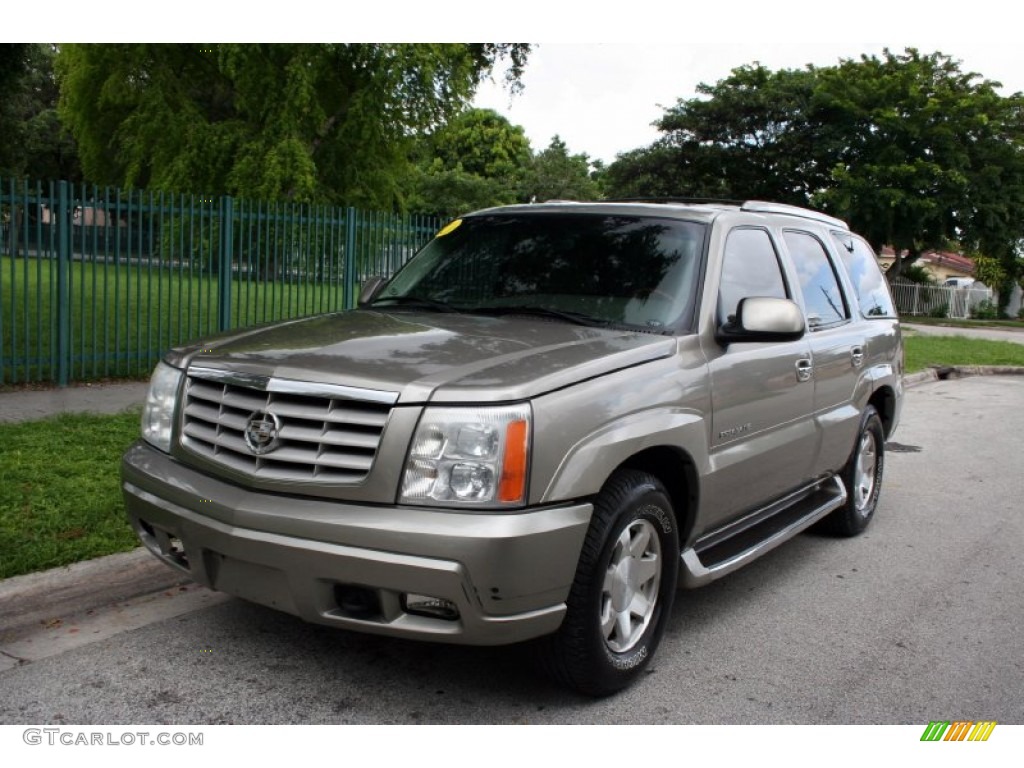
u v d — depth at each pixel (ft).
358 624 10.62
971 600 16.85
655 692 12.51
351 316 14.23
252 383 11.35
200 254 36.55
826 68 116.98
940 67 113.50
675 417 12.49
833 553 19.58
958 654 14.32
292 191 86.79
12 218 30.27
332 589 10.66
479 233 16.29
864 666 13.71
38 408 27.27
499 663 13.05
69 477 19.27
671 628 14.90
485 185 164.55
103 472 19.74
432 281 15.75
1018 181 109.81
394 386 10.63
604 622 11.80
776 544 15.88
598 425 11.25
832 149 111.86
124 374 33.78
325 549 10.35
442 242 16.75
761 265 16.02
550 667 11.62
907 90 109.60
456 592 10.08
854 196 107.96
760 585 17.31
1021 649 14.61
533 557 10.30
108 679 12.13
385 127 89.92
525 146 195.21
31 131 140.87
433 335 12.59
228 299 37.27
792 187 122.52
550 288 14.53
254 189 85.20
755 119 118.83
